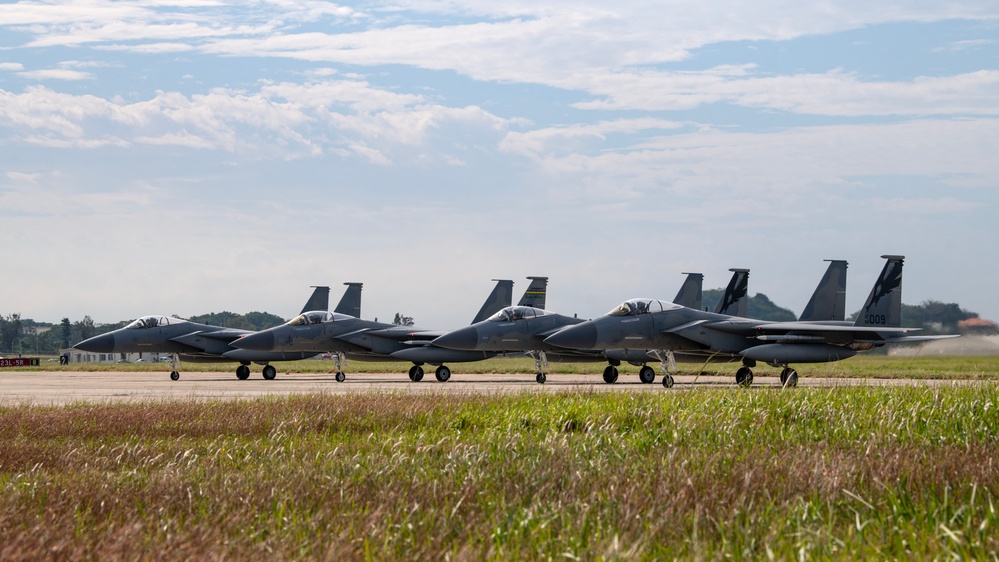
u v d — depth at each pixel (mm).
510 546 21812
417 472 31406
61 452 39594
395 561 20875
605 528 23281
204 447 41250
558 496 27203
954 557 19578
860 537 21688
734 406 47625
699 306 139875
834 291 123500
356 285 154875
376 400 58375
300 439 43875
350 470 32625
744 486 25891
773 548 20906
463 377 139500
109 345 138375
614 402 53156
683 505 24359
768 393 51969
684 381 123312
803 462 30016
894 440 36812
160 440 43406
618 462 32938
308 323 135250
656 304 106125
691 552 20625
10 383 120438
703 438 39000
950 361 141500
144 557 20844
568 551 21250
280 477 31031
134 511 26641
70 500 27953
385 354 137750
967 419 42125
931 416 42656
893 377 118062
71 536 22906
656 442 38906
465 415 50094
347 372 172000
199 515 25859
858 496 25516
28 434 46719
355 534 22656
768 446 36031
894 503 24469
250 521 24781
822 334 105625
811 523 23297
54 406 65375
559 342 103062
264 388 103562
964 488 26266
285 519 24625
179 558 20750
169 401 66500
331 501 26875
